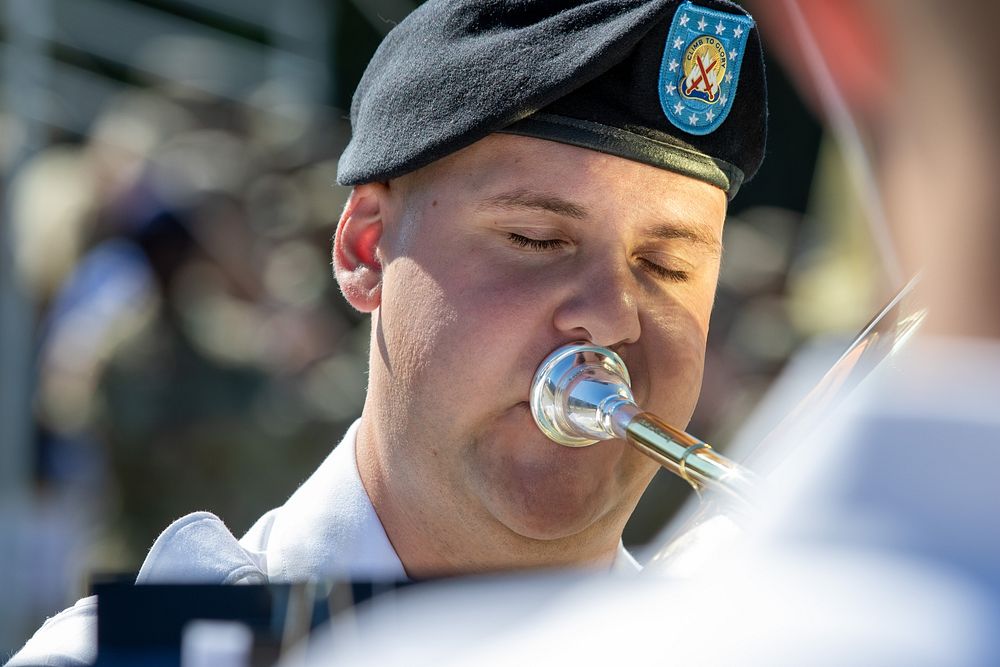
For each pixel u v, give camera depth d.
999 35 1.67
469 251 4.25
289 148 13.15
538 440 4.17
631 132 4.20
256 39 14.77
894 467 1.76
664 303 4.34
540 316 4.15
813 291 12.28
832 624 1.70
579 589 1.93
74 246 13.23
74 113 14.85
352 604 2.39
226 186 12.55
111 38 14.53
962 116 1.71
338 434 11.89
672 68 4.21
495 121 4.13
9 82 13.87
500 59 4.18
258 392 11.79
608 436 3.89
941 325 1.78
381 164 4.41
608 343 4.12
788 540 1.79
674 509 10.70
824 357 3.31
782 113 13.83
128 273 12.29
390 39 4.67
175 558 4.57
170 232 12.19
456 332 4.23
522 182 4.18
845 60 1.79
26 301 13.60
